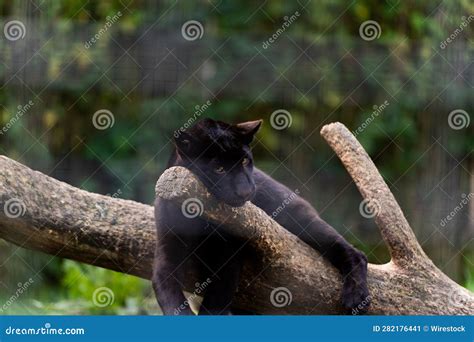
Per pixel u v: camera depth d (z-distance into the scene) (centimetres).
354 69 645
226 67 623
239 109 627
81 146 613
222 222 365
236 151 377
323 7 653
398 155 649
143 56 613
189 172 352
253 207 371
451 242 622
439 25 655
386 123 649
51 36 609
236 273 383
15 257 576
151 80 613
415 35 663
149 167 605
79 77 611
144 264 419
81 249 414
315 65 639
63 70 608
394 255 411
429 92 646
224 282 381
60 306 534
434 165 638
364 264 399
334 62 643
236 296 404
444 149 640
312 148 635
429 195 633
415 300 402
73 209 409
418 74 649
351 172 430
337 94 643
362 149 435
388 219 412
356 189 624
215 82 620
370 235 614
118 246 415
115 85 613
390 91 648
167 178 348
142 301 575
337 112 645
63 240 408
